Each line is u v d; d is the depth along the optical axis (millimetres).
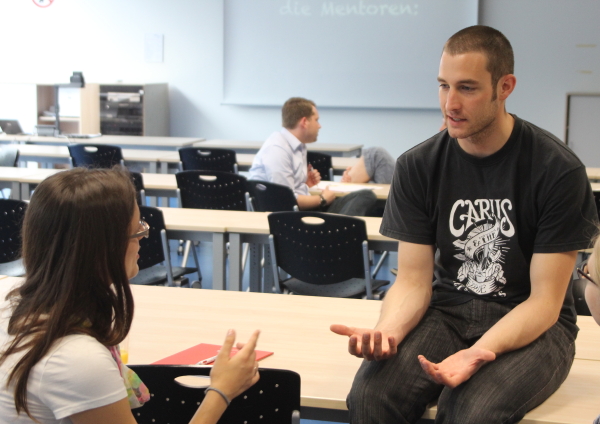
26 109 8406
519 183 1514
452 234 1588
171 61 8688
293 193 3699
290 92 8312
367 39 7992
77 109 8258
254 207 4070
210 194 4000
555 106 7688
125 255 1037
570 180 1449
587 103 7582
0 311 1056
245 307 1822
